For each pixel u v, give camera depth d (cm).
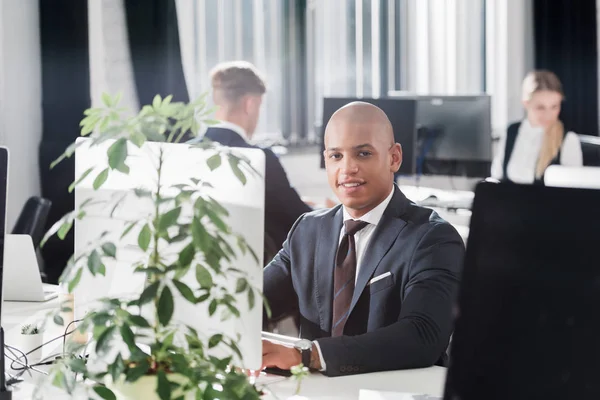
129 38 486
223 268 183
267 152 370
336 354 216
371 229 243
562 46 699
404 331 222
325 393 203
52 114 469
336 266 245
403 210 243
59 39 465
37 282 287
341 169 243
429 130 509
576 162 517
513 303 124
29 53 467
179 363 148
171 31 493
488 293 126
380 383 210
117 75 491
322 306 246
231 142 374
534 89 518
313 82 599
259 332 184
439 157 511
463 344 127
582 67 706
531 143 524
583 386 118
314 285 248
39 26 467
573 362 119
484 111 500
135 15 485
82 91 469
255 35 567
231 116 400
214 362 153
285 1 582
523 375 122
